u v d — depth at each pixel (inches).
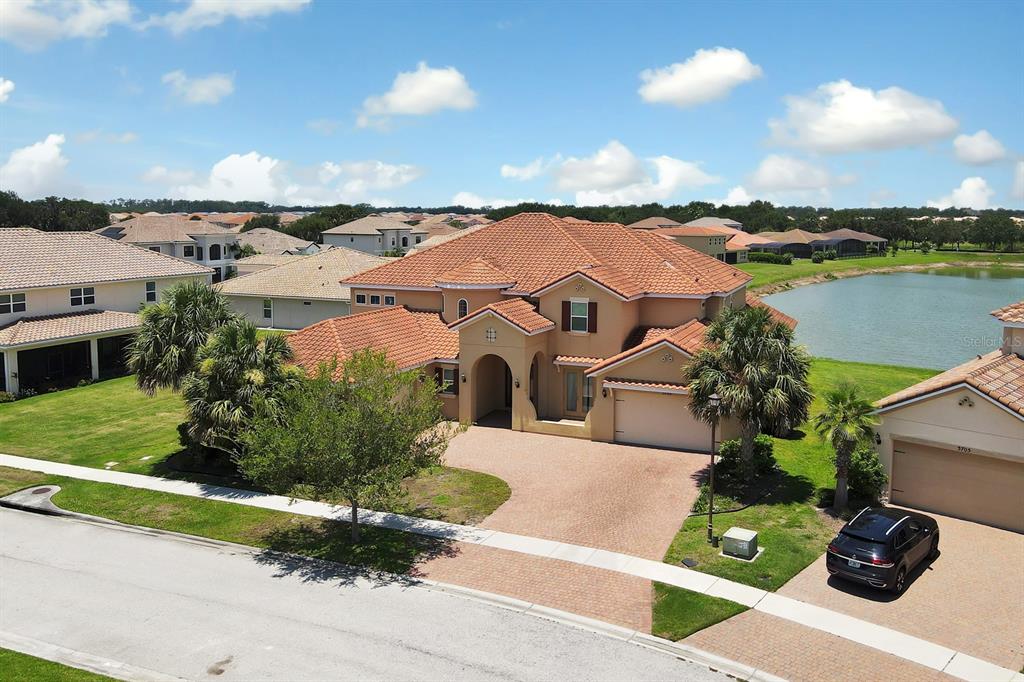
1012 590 685.9
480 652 599.2
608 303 1229.7
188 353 1055.6
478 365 1274.6
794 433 1184.2
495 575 732.7
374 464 767.7
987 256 6063.0
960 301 3432.6
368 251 4618.6
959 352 2169.0
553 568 744.3
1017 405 792.3
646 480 992.9
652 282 1316.4
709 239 4281.5
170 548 817.5
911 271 5206.7
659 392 1124.5
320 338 1195.3
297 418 750.5
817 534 806.5
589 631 629.6
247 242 4116.6
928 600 669.3
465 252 1469.0
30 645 620.7
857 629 621.6
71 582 735.7
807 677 559.2
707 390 930.1
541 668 575.5
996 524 826.8
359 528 855.7
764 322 937.5
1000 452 807.7
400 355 1227.9
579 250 1379.2
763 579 708.0
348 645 611.8
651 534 820.6
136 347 1070.4
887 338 2421.3
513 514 885.8
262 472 762.8
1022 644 600.7
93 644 621.0
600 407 1170.6
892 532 684.7
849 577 678.5
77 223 4431.6
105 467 1075.3
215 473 1040.2
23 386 1552.7
